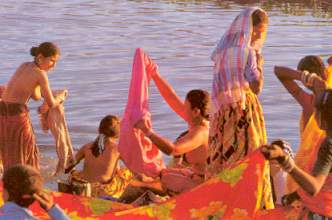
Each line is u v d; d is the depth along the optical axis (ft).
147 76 54.08
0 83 121.70
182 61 145.18
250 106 50.19
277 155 38.29
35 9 237.86
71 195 51.47
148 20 211.61
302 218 41.70
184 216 48.19
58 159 76.69
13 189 37.32
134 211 48.85
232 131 50.24
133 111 51.42
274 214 46.09
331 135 39.68
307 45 164.66
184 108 55.16
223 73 50.31
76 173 63.46
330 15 217.36
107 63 141.08
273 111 100.27
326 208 40.83
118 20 211.82
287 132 89.51
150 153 52.85
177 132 89.56
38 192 37.65
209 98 53.83
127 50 158.92
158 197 54.65
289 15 217.56
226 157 50.47
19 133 68.08
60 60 143.64
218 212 47.67
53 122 71.20
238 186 47.06
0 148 68.44
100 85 118.52
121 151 52.26
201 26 198.49
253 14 50.55
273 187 52.11
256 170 46.60
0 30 188.96
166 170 54.13
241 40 50.24
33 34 183.11
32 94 68.69
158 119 94.94
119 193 63.00
